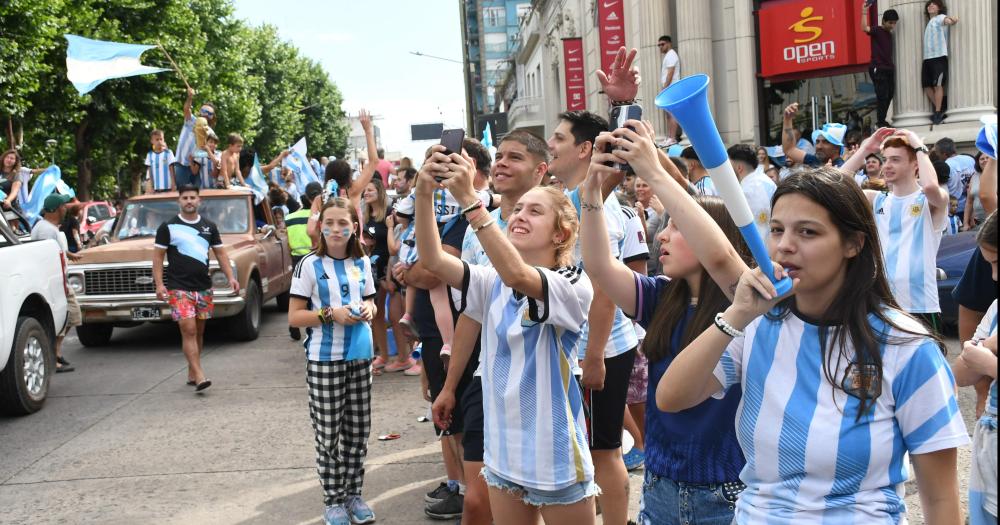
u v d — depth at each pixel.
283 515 5.01
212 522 4.94
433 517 4.85
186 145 14.25
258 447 6.37
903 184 5.78
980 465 2.77
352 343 4.79
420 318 4.71
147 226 12.07
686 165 7.49
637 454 5.27
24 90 23.86
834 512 1.99
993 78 13.34
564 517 3.10
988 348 2.77
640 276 2.79
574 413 3.13
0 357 7.06
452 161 2.99
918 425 1.97
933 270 5.75
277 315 13.59
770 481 2.07
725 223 2.87
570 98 28.42
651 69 18.52
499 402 3.12
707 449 2.50
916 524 4.24
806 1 16.19
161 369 9.52
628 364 3.76
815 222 2.00
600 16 21.30
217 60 39.81
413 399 7.64
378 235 8.90
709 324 2.49
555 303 3.02
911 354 1.97
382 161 15.30
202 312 8.39
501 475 3.10
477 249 4.12
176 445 6.51
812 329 2.05
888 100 14.23
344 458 4.87
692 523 2.53
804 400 2.03
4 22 23.31
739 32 17.30
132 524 4.94
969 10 13.32
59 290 8.19
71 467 6.07
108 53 12.99
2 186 13.77
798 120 16.88
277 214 14.52
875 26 14.19
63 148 30.86
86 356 10.52
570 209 3.32
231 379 8.84
